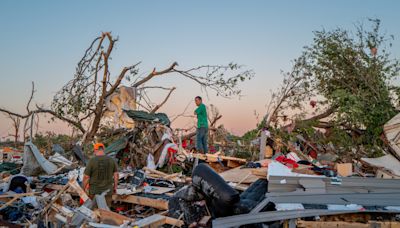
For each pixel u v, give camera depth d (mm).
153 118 12992
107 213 5848
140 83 15594
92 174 7035
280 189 5871
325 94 14703
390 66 13688
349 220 5516
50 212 6809
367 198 5660
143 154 12359
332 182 5832
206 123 12258
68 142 14875
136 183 8758
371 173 9625
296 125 13359
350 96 12547
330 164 9547
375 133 11719
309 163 9258
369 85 13180
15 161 12656
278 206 5426
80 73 14688
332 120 13289
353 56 14125
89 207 6484
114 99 14859
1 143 16078
